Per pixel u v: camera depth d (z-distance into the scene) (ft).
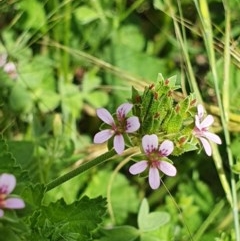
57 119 1.19
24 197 0.85
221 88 1.27
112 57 1.36
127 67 1.36
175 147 0.84
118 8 1.36
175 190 1.23
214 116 1.21
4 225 0.77
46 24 1.29
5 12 1.28
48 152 1.18
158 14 1.36
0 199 0.74
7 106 1.23
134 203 1.22
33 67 1.31
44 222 0.88
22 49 1.30
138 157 0.83
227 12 1.20
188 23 1.31
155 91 0.84
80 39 1.36
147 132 0.83
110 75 1.34
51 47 1.32
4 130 1.20
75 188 1.19
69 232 0.87
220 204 1.11
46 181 1.14
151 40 1.39
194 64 1.32
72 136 1.24
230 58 1.23
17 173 0.85
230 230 1.15
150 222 1.09
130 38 1.39
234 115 1.22
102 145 1.25
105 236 1.07
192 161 1.24
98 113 0.84
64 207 0.89
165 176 1.24
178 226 1.17
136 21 1.39
